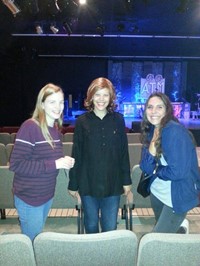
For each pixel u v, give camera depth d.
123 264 1.48
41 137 1.77
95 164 2.01
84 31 7.79
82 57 12.92
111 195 2.07
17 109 12.57
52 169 1.77
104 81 1.97
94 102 1.99
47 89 1.79
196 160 1.88
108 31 7.89
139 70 13.66
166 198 1.89
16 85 12.35
